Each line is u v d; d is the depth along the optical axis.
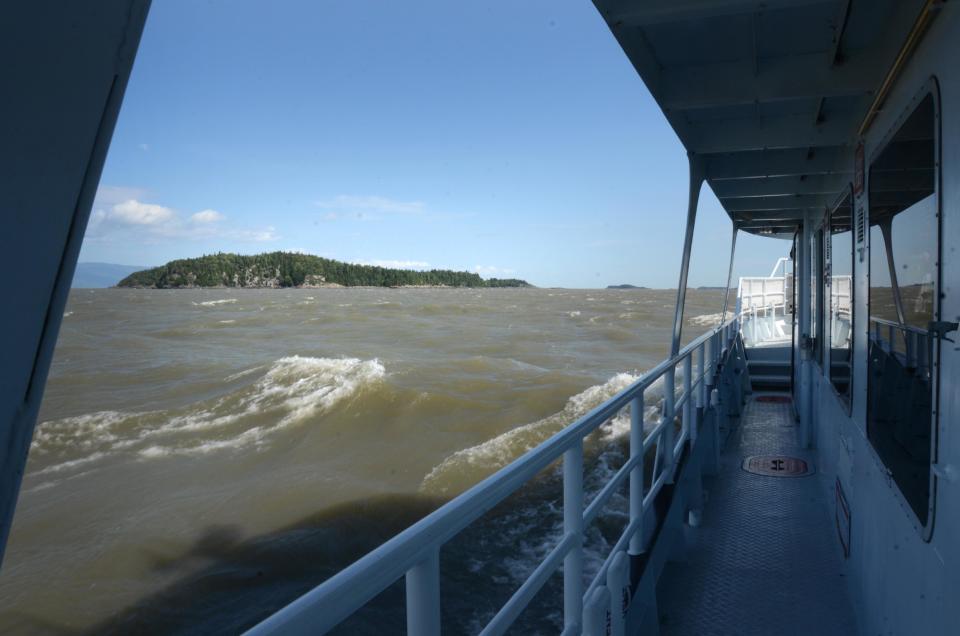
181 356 28.58
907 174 2.40
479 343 34.59
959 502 1.73
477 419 15.39
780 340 13.53
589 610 2.17
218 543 9.44
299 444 14.00
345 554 9.19
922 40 2.16
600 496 2.39
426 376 20.89
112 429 15.42
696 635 3.44
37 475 12.52
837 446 4.64
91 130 0.55
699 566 4.23
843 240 4.55
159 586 8.38
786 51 2.93
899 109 2.53
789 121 3.81
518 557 7.73
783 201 6.67
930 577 2.03
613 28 2.46
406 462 12.64
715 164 4.73
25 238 0.51
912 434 2.32
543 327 45.78
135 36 0.58
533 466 1.67
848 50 2.84
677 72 3.12
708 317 53.72
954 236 1.77
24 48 0.49
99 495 11.39
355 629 6.54
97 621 7.74
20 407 0.52
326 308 72.75
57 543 9.55
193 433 15.02
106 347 32.62
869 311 3.25
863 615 3.31
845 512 4.04
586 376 21.45
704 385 5.73
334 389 17.23
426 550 1.17
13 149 0.49
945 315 1.89
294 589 8.30
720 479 6.10
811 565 4.18
